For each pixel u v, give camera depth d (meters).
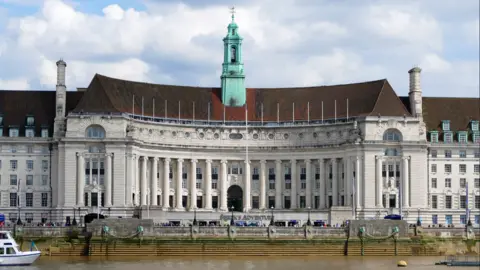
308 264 156.62
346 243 172.25
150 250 167.88
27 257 152.12
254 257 168.00
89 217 192.50
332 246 171.88
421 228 179.12
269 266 153.00
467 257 167.25
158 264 154.75
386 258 168.12
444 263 157.00
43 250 168.38
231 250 169.50
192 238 169.75
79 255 167.88
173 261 160.00
